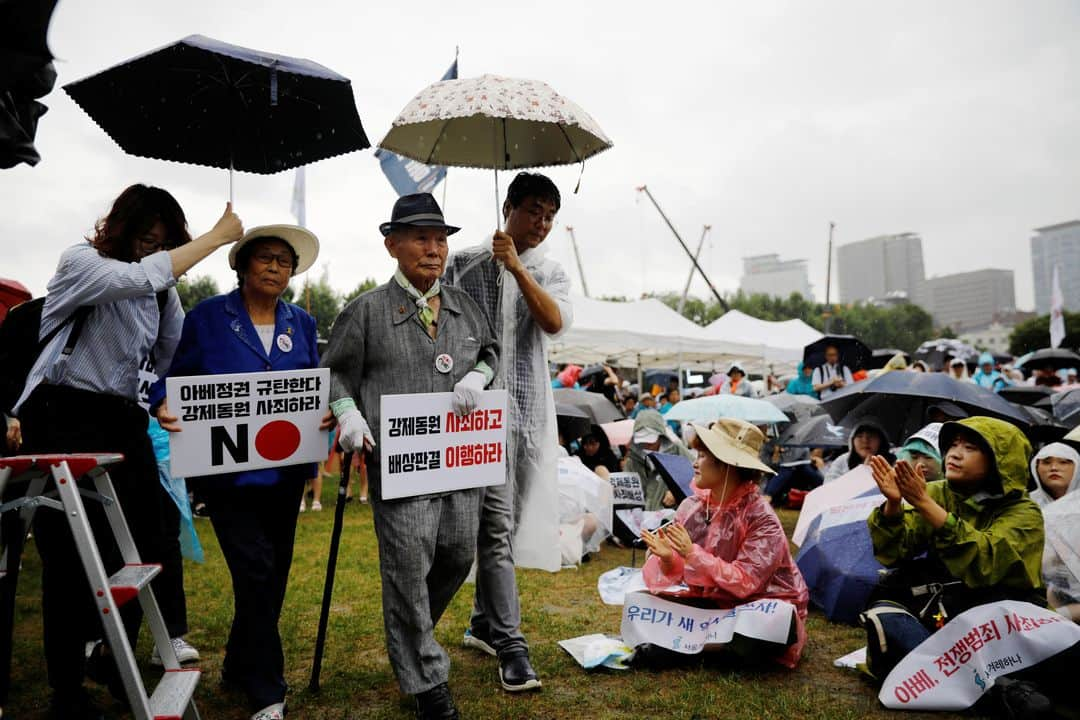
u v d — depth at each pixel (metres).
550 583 5.54
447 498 3.27
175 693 2.59
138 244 3.06
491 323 3.79
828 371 12.62
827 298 58.19
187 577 5.84
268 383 3.17
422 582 3.12
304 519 8.62
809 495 5.61
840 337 12.75
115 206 3.06
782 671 3.69
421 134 4.11
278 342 3.36
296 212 11.73
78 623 3.00
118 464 3.14
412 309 3.25
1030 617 3.07
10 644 2.76
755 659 3.62
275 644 3.11
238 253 3.34
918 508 3.26
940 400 6.42
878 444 6.02
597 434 7.89
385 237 3.34
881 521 3.50
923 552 3.74
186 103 3.58
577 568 6.05
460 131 4.21
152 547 3.25
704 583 3.70
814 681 3.56
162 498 3.49
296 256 3.46
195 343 3.25
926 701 3.14
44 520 2.94
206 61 3.38
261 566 3.11
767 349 21.72
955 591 3.42
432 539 3.17
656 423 7.74
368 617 4.61
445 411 3.22
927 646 3.21
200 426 3.05
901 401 6.68
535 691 3.42
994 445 3.32
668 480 6.52
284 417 3.20
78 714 3.02
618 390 12.11
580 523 6.34
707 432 3.96
